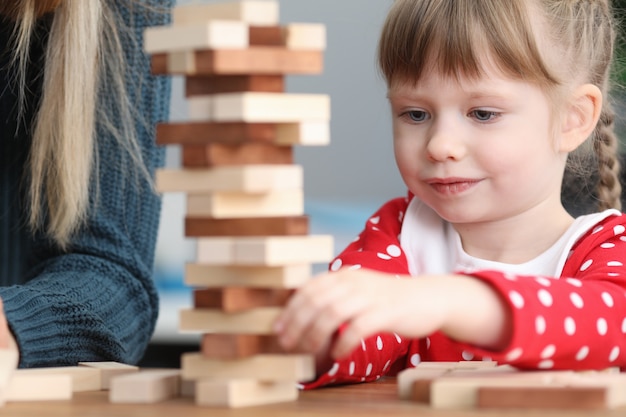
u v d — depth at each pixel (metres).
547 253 1.39
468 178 1.37
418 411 0.79
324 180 3.41
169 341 3.12
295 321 0.82
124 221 1.59
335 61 3.31
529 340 0.91
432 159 1.37
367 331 0.82
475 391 0.81
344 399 0.89
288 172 0.84
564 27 1.46
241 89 0.83
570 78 1.45
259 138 0.83
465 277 0.91
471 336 0.90
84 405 0.86
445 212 1.40
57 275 1.46
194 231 0.85
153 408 0.82
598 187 1.71
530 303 0.91
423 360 1.41
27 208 1.74
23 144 1.75
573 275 1.34
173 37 0.82
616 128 1.90
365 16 3.25
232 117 0.81
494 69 1.35
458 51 1.35
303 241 0.84
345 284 0.83
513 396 0.80
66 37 1.48
